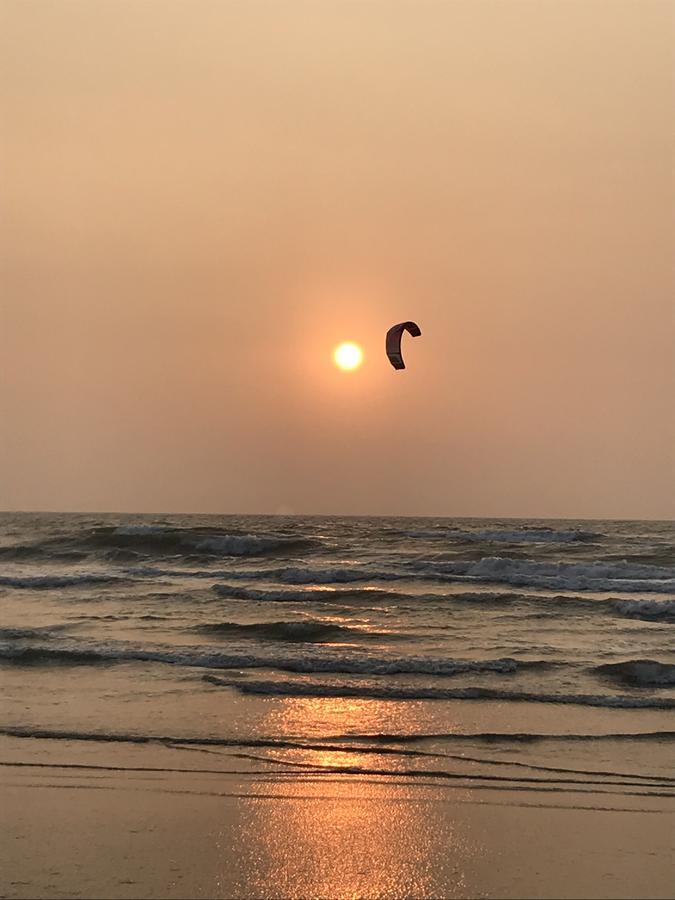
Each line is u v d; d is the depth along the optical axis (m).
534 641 18.94
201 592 26.39
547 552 40.41
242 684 13.99
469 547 42.53
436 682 14.59
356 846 8.02
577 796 9.33
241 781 9.64
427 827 8.45
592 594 27.67
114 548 39.22
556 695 13.66
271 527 68.62
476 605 24.33
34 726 11.65
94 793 9.23
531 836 8.29
